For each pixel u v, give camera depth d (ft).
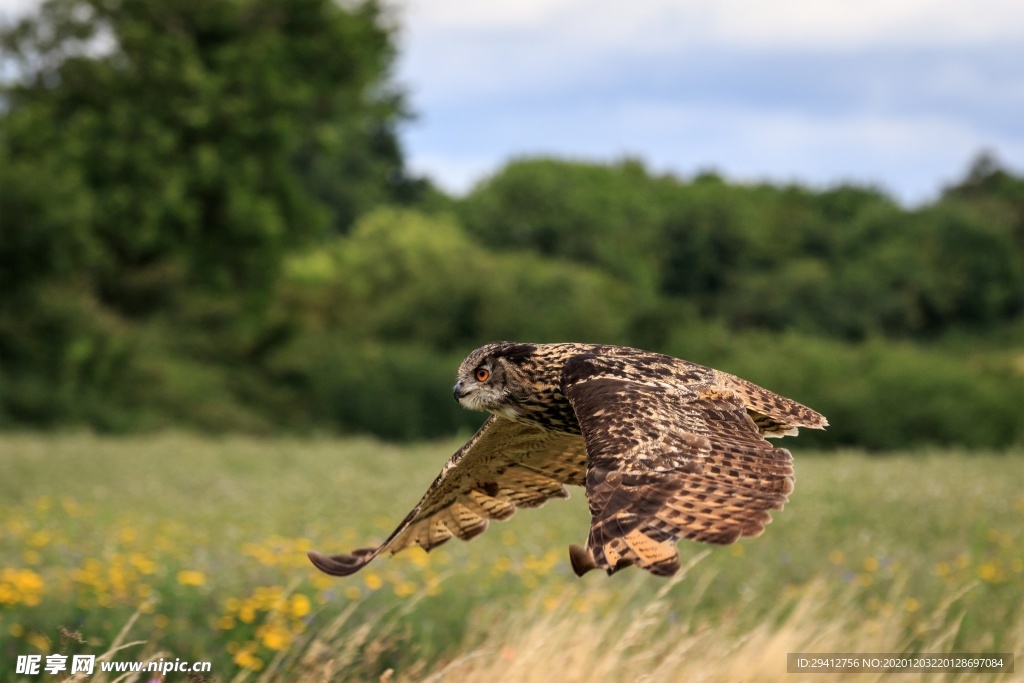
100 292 236.43
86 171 242.37
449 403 223.10
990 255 483.51
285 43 270.46
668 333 256.32
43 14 254.47
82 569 56.80
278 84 257.55
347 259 316.19
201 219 252.62
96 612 46.62
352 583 55.26
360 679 41.96
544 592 52.24
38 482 102.06
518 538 72.95
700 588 56.34
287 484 105.09
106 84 252.01
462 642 46.60
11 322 202.80
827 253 483.92
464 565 62.75
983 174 630.33
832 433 211.41
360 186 443.32
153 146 245.65
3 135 247.29
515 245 443.73
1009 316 485.56
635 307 265.54
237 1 261.65
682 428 23.44
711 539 20.29
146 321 237.25
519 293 266.57
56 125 254.47
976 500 87.25
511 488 36.27
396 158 484.74
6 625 44.65
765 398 27.76
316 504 91.97
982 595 57.11
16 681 39.50
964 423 213.87
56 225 208.95
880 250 479.00
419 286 258.57
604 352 27.63
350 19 276.41
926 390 219.82
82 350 203.00
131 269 242.99
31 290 209.36
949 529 78.23
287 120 257.55
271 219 252.01
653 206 491.31
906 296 453.99
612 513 21.11
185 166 248.11
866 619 52.85
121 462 119.03
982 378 235.40
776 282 435.12
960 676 44.70
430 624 48.42
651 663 43.24
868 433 210.59
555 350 31.27
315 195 422.41
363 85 283.38
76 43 254.27
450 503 36.45
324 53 273.75
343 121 295.69
